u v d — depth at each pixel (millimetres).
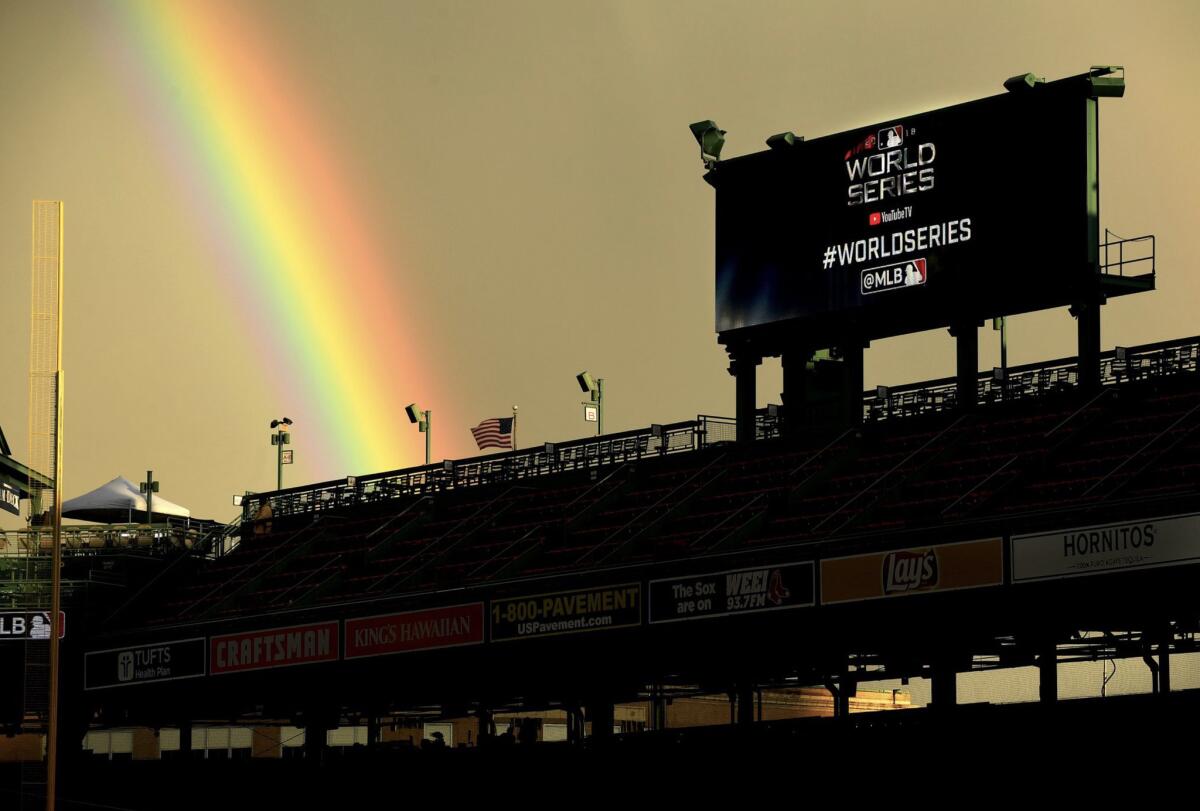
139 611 86250
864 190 69688
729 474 75000
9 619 81562
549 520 80188
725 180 73875
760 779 58656
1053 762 52125
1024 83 65188
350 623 72438
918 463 68938
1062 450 64812
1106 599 54250
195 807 72750
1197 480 58938
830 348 73125
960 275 66938
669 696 75625
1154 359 67562
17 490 94312
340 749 92125
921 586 58188
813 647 62469
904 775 55438
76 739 80688
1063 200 64688
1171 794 49406
